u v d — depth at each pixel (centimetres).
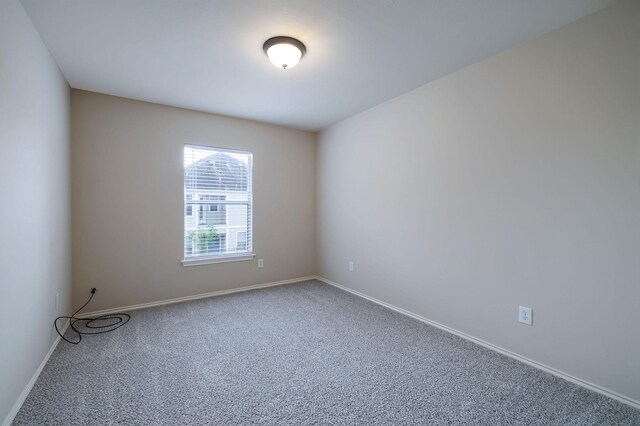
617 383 175
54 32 200
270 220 423
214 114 375
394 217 328
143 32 203
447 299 272
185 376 196
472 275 252
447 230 272
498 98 231
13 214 158
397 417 160
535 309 211
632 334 170
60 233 251
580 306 190
